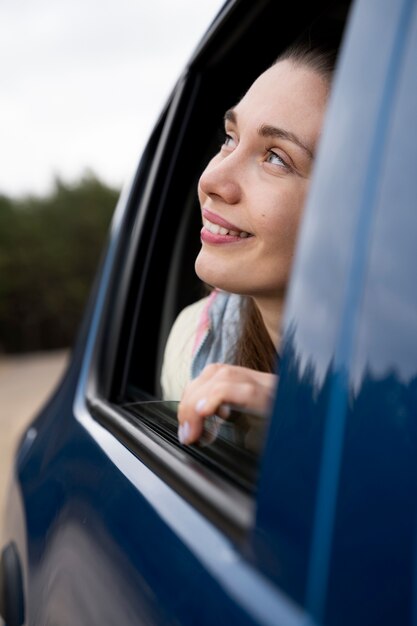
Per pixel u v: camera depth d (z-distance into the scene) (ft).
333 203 2.55
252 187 4.05
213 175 4.10
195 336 5.15
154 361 5.99
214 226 4.20
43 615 4.80
